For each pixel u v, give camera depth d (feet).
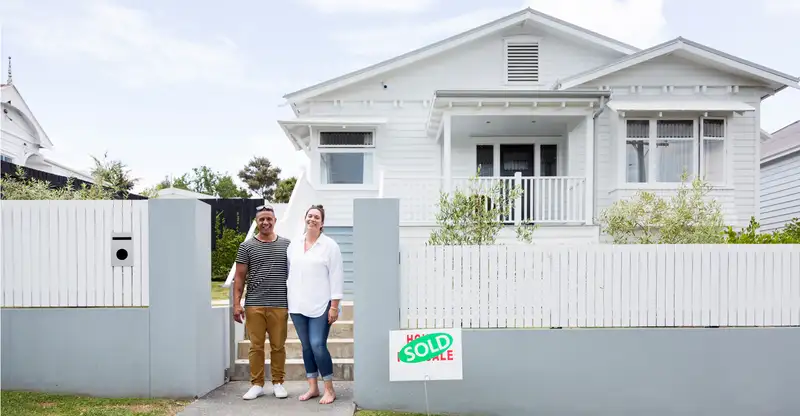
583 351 17.61
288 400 17.63
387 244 17.46
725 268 17.84
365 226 17.47
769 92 37.45
